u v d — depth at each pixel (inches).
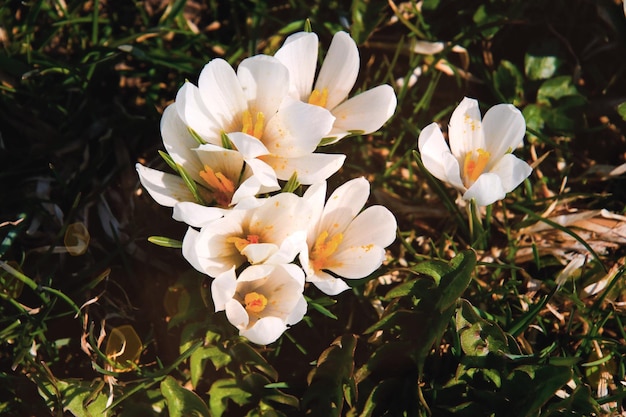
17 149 24.2
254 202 19.3
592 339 22.4
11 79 24.3
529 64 25.1
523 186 24.3
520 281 22.7
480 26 25.0
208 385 22.0
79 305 22.5
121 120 24.3
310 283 22.7
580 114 24.5
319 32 25.4
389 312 21.1
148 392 21.2
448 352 22.0
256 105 20.2
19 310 22.2
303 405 21.1
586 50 25.3
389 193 24.0
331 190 24.2
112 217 23.4
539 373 20.6
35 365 21.5
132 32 25.2
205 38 25.1
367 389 21.4
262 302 19.8
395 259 23.4
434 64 24.9
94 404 21.0
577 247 23.5
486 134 21.6
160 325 22.8
